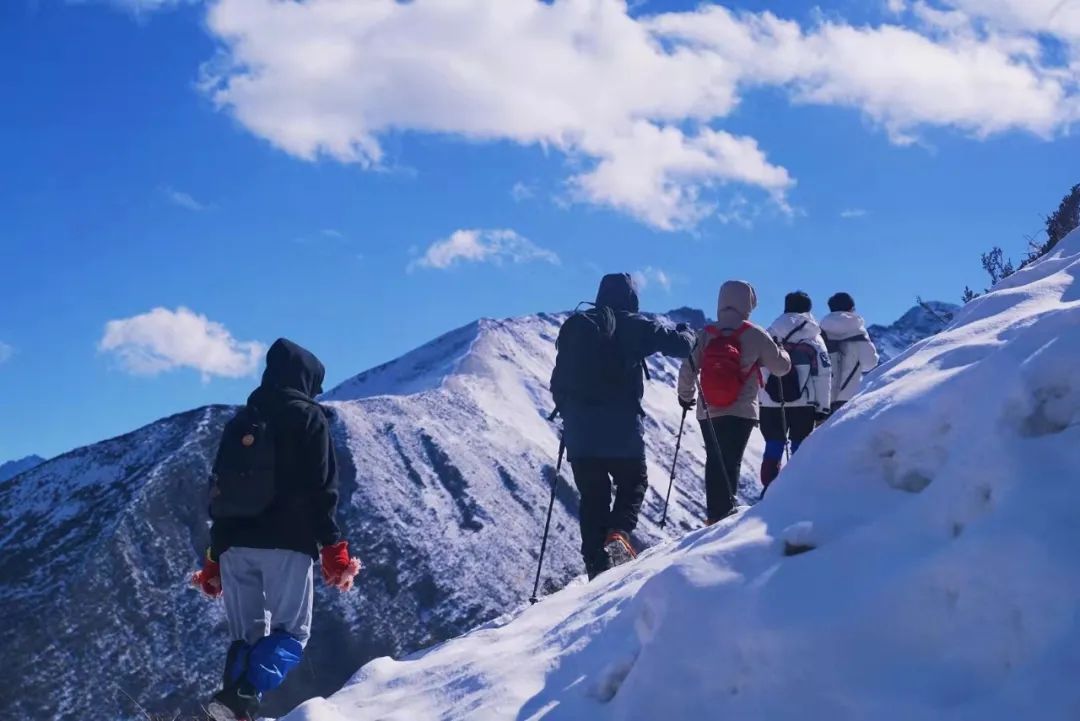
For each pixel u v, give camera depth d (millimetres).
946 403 4312
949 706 3482
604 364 8438
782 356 8531
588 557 8398
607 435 8406
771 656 3945
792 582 4109
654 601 4496
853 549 4113
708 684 4102
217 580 6281
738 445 8477
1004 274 13352
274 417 5977
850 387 11062
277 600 5930
